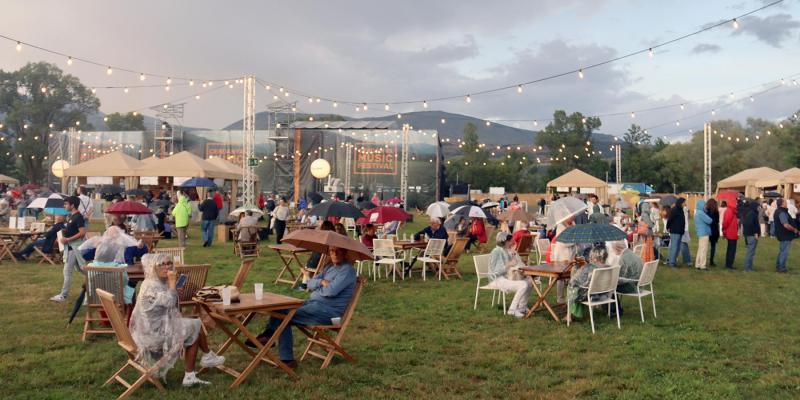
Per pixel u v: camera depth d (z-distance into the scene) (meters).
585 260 8.20
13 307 8.51
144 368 5.11
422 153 41.81
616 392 5.23
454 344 6.88
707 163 34.12
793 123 56.28
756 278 12.37
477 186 82.31
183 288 6.78
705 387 5.34
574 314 8.13
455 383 5.45
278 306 5.46
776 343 6.98
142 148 44.09
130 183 30.16
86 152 44.78
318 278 6.20
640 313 8.55
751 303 9.56
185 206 17.41
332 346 5.95
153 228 16.48
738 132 68.06
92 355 6.12
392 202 30.19
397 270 12.64
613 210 25.14
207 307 5.52
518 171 86.81
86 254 7.74
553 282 8.22
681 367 6.00
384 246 11.99
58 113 75.81
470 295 10.20
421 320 8.17
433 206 16.44
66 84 75.56
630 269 8.38
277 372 5.68
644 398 5.07
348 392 5.15
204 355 5.56
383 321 8.06
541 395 5.13
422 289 10.88
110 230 7.50
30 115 72.94
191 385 5.21
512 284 8.55
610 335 7.37
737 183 30.80
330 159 42.56
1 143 69.50
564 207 9.55
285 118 43.66
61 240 8.95
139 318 5.03
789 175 26.53
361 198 29.67
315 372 5.70
